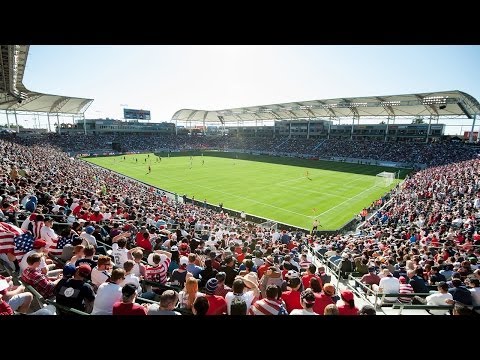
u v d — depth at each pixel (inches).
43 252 290.5
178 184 1704.0
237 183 1736.0
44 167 1259.8
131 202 845.8
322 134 3459.6
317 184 1718.8
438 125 2667.3
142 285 270.7
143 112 4264.3
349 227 1049.5
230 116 4323.3
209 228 724.0
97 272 233.6
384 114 2910.9
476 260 398.0
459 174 1314.0
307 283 286.7
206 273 284.7
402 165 2388.0
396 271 358.0
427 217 800.9
